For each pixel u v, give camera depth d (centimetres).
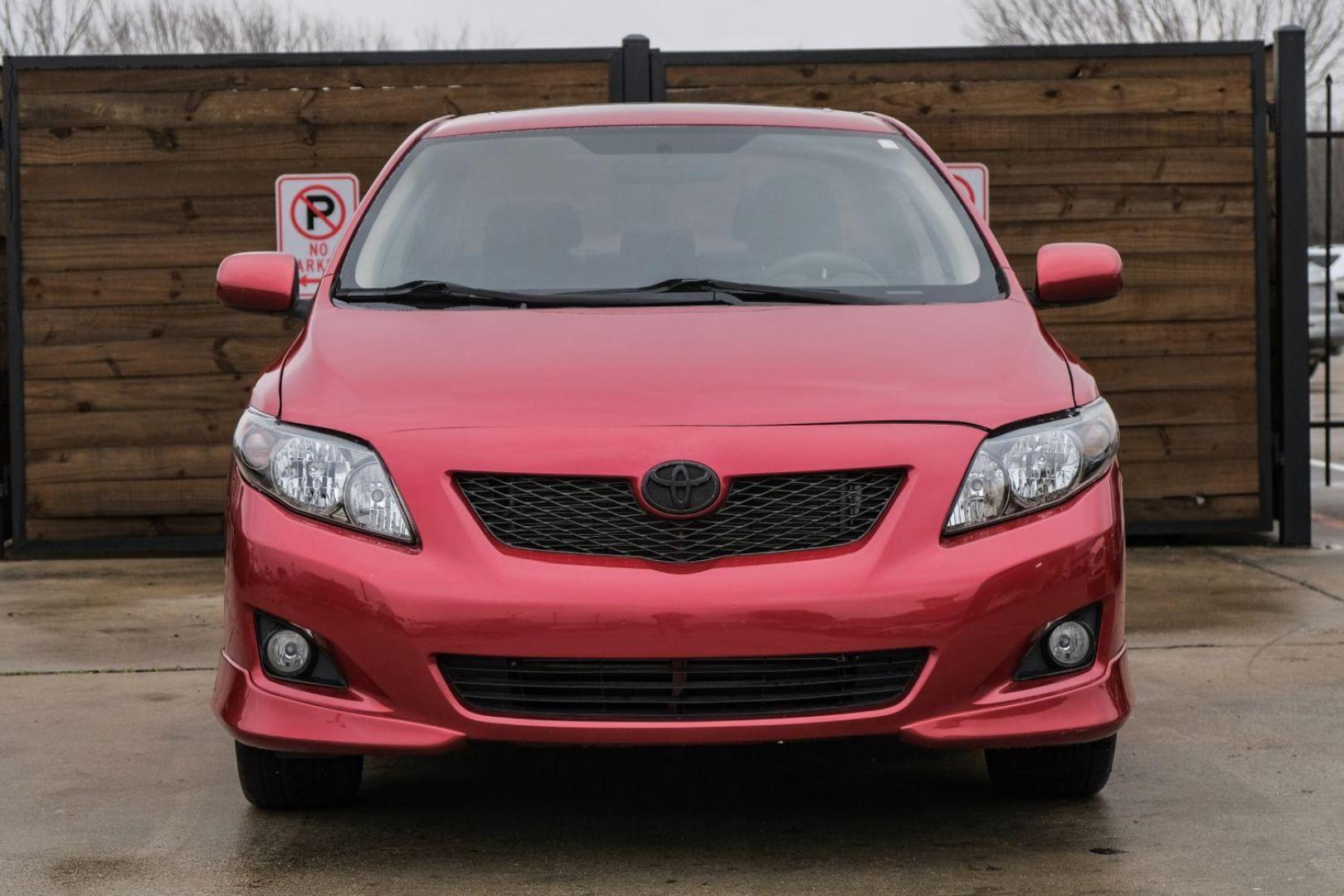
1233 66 1020
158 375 1020
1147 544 1046
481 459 410
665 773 514
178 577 943
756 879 407
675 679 400
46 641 748
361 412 425
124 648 731
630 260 517
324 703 413
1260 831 443
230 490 440
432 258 521
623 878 409
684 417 415
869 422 417
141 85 1012
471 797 488
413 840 444
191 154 1016
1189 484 1024
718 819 463
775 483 408
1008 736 410
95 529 1023
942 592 404
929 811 469
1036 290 535
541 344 452
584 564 403
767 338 455
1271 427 1028
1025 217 1023
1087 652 421
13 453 1020
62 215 1013
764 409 418
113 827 459
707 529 406
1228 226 1023
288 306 528
